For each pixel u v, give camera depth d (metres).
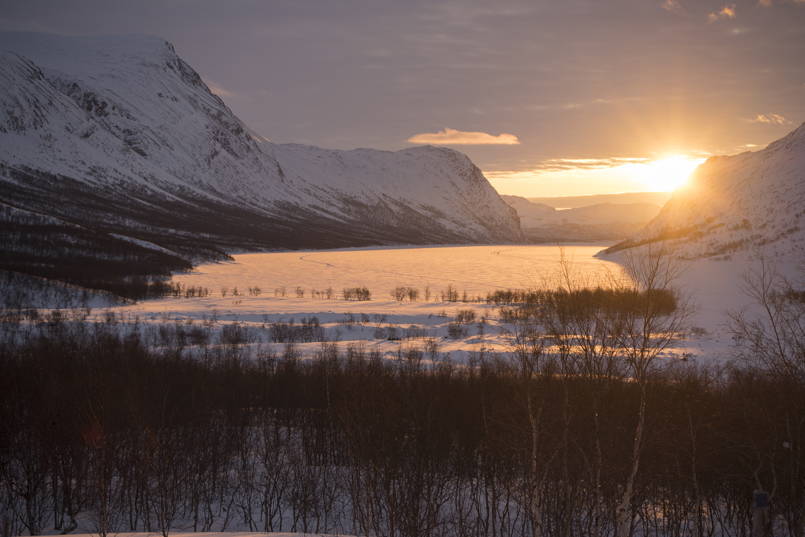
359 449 33.72
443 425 38.28
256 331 108.00
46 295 142.12
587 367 25.28
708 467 29.22
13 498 36.44
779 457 26.12
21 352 60.66
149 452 37.00
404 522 31.34
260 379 54.34
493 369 48.16
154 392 46.28
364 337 106.06
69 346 69.06
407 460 34.00
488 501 36.06
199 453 40.38
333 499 37.03
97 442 36.16
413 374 49.41
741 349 46.00
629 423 27.58
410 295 177.25
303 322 114.50
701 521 29.44
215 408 48.06
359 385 41.53
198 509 38.50
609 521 31.38
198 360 65.19
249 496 38.72
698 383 33.38
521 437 30.80
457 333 99.88
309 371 55.91
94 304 145.25
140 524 36.34
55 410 38.94
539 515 27.31
